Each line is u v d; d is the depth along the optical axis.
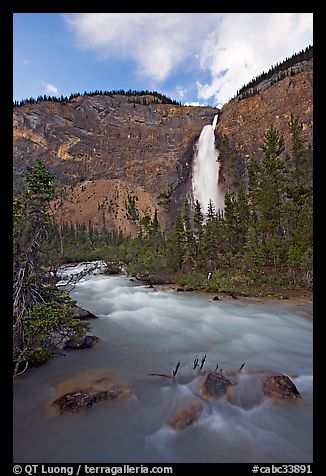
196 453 5.65
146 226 68.69
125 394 7.27
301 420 6.55
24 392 7.51
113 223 151.00
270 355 10.37
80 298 20.20
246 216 42.09
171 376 8.35
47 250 14.45
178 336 12.38
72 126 196.25
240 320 14.83
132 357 9.96
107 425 6.32
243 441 5.95
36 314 8.59
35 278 10.02
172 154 181.88
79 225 126.62
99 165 186.62
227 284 23.22
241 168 105.81
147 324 14.05
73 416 6.51
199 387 7.57
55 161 182.75
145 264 32.25
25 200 11.84
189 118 196.25
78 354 10.04
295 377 8.59
